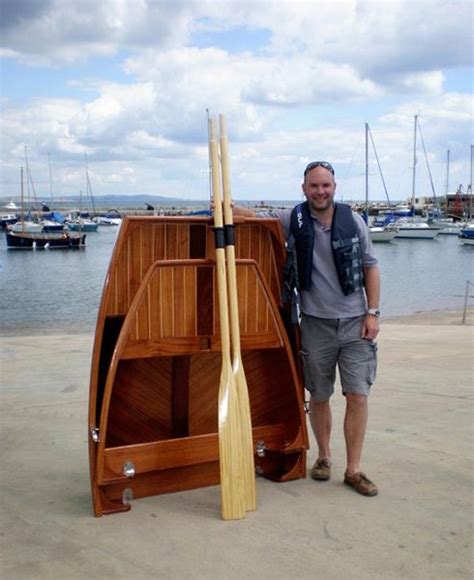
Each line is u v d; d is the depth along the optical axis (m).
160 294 3.65
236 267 3.80
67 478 4.35
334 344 4.01
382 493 4.00
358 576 3.07
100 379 3.87
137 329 3.62
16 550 3.32
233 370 3.71
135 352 3.63
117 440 3.94
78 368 8.28
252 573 3.09
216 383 4.11
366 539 3.42
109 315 3.71
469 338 11.12
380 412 5.88
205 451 3.90
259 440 4.09
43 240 53.69
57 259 46.59
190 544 3.36
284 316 4.23
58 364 8.58
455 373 7.68
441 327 13.48
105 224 90.06
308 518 3.64
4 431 5.44
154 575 3.08
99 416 3.76
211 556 3.24
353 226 3.91
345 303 3.95
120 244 3.63
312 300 3.99
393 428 5.36
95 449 3.67
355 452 4.07
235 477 3.62
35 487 4.19
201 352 3.78
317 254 3.93
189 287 3.71
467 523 3.62
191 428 4.11
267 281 4.07
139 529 3.52
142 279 3.71
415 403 6.21
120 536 3.45
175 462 3.84
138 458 3.74
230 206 3.70
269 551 3.29
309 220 3.91
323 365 4.07
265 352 4.15
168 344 3.69
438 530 3.53
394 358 8.78
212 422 4.15
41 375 7.82
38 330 17.55
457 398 6.41
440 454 4.71
